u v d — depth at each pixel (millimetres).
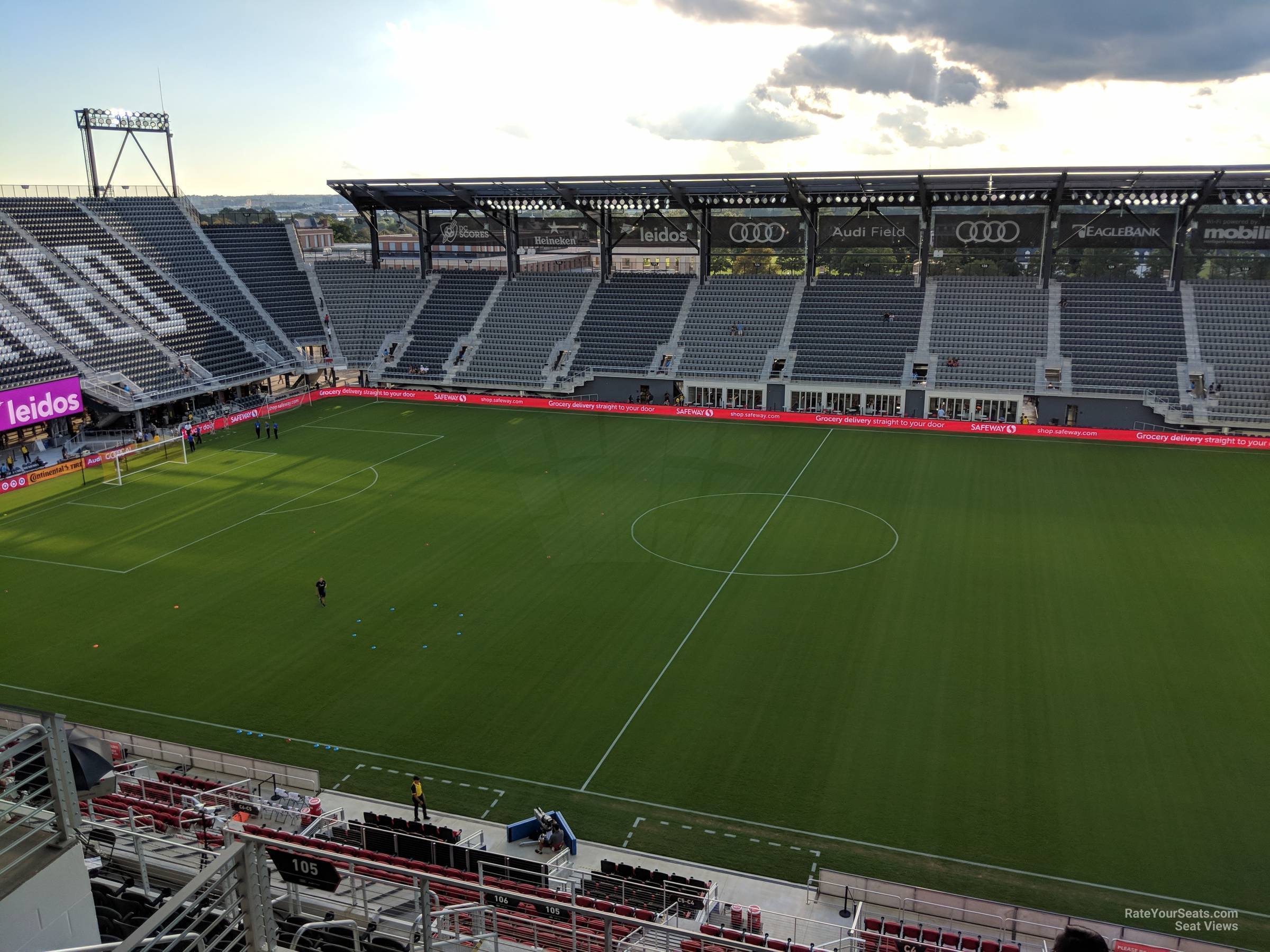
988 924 20172
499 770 27531
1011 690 31297
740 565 42375
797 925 20844
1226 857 23172
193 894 7973
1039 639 34875
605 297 85500
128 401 67562
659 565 42125
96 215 81688
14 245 73188
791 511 49906
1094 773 26688
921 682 31953
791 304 79938
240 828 19281
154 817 22031
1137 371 67750
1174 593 38781
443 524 48656
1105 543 44781
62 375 66000
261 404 77375
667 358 78438
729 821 25047
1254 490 52531
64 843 8703
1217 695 30703
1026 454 61125
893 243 77750
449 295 89812
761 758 27812
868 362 73625
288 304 89250
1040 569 41625
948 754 27766
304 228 173625
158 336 75812
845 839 24203
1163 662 33000
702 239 82875
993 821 24750
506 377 81125
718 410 65562
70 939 8742
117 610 38844
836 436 66938
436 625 36938
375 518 49750
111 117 85438
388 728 29781
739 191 76750
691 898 21047
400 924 12734
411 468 59406
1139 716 29594
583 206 84062
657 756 28016
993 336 72812
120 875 14719
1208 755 27438
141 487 56125
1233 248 70250
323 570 42750
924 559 43000
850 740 28609
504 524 48312
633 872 22250
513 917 14969
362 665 33875
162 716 30734
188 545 46281
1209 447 62094
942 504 51125
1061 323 72438
